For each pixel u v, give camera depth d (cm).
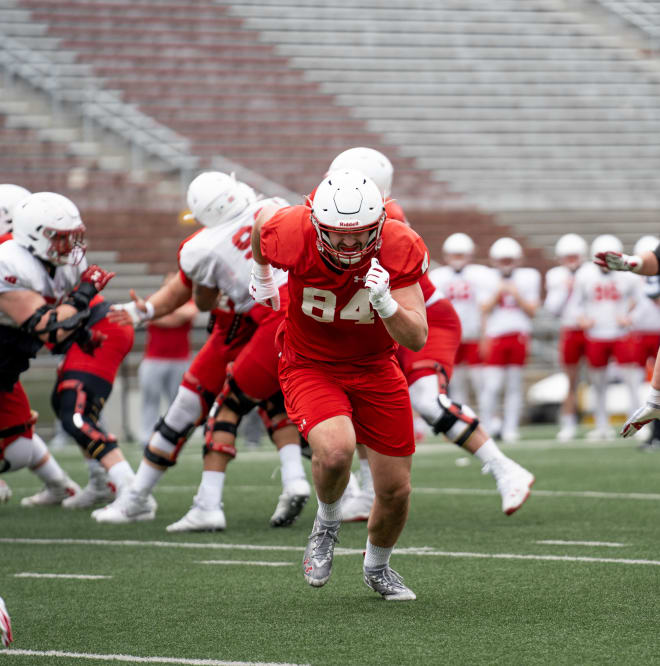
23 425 2414
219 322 2409
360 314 1483
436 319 2427
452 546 2133
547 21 9525
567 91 8850
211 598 1695
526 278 4847
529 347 6625
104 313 2455
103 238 6762
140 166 7400
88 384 2597
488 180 8000
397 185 7825
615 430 5166
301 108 8144
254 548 2175
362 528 2427
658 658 1280
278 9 8825
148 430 4559
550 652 1319
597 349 4775
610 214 7869
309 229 1455
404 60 8731
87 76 7850
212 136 7762
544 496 2903
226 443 2416
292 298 1523
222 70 8188
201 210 2273
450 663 1282
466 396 5000
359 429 1563
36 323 2078
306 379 1551
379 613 1563
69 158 7212
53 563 2028
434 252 7238
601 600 1606
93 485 2825
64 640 1445
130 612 1606
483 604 1603
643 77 9131
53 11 8169
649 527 2325
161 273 6700
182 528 2405
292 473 2461
